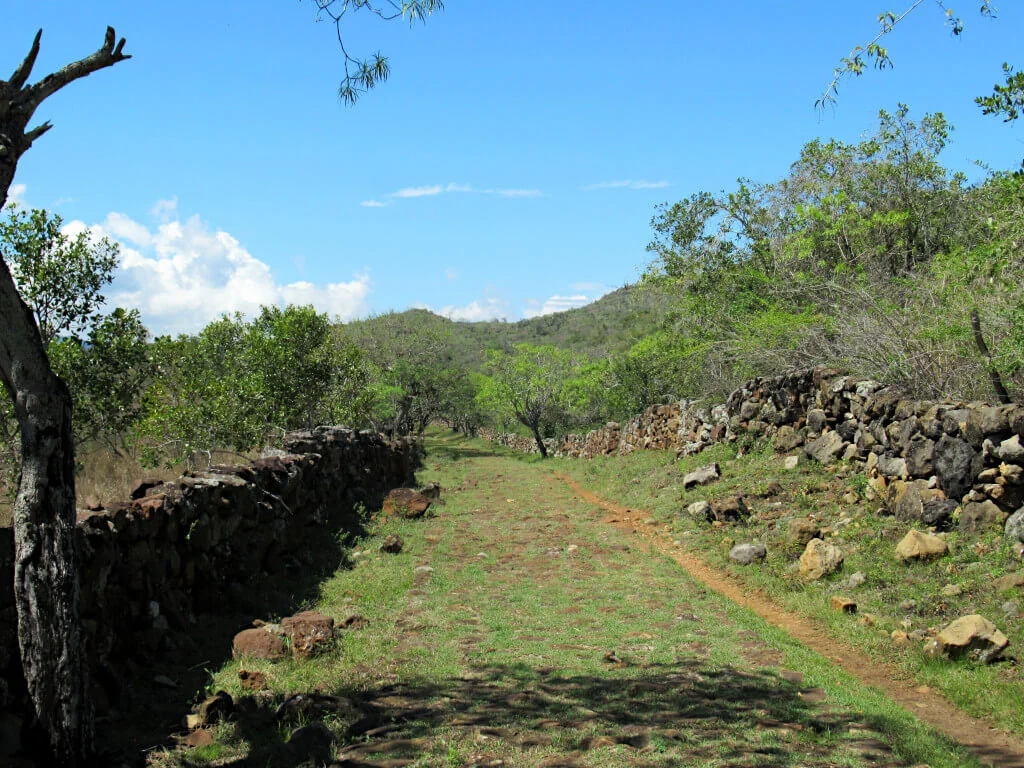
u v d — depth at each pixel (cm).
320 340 2116
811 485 1236
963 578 786
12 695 439
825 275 1717
